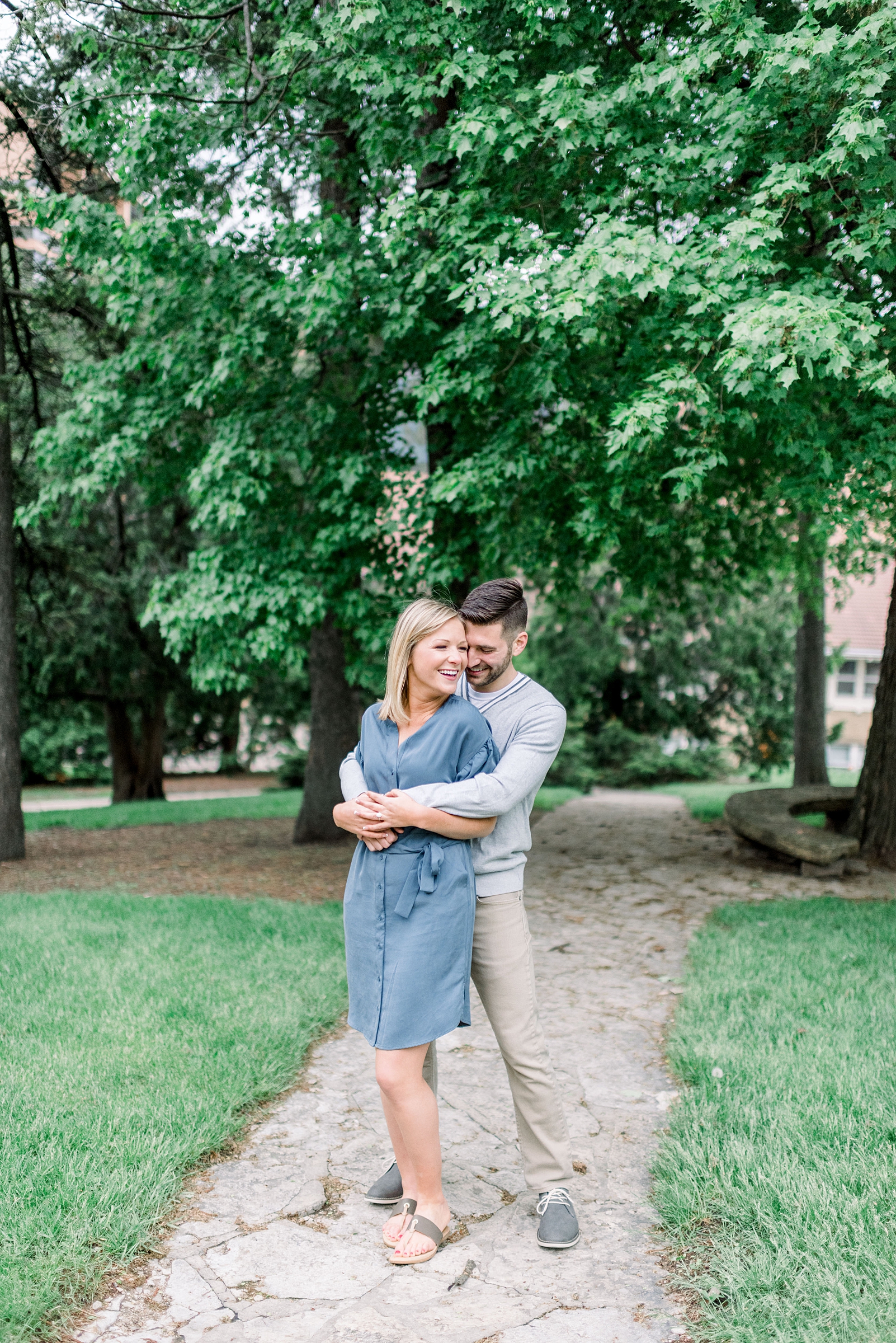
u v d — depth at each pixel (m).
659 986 5.14
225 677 8.19
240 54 7.59
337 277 6.48
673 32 6.72
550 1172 2.73
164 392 8.14
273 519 8.25
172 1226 2.72
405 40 5.97
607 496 7.30
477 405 7.74
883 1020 4.22
